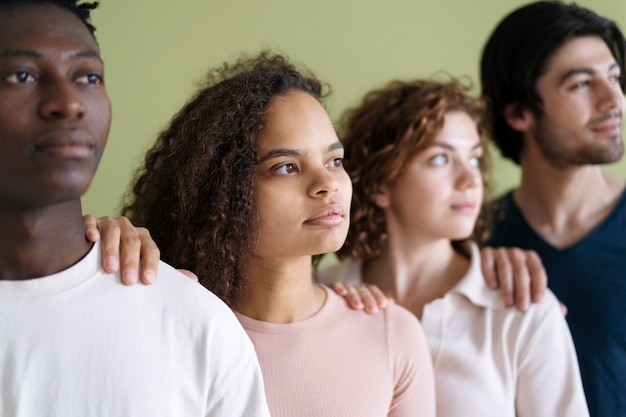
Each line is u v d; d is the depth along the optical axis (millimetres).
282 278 1234
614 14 2408
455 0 2408
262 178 1179
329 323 1269
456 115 1544
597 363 1664
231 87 1235
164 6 2174
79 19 899
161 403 901
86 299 907
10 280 889
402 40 2375
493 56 1900
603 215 1771
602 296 1700
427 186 1516
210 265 1209
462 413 1426
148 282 948
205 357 936
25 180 823
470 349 1467
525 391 1456
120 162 2135
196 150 1220
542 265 1718
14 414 847
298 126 1175
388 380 1260
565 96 1758
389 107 1599
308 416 1184
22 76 823
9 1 838
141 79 2156
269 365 1206
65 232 902
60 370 869
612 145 1734
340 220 1184
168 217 1277
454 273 1579
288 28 2281
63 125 817
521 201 1891
